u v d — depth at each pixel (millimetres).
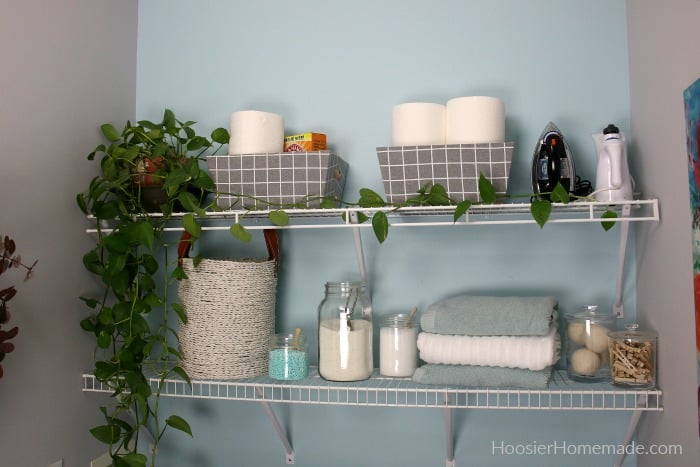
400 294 1624
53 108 1439
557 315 1466
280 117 1549
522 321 1348
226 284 1486
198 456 1710
